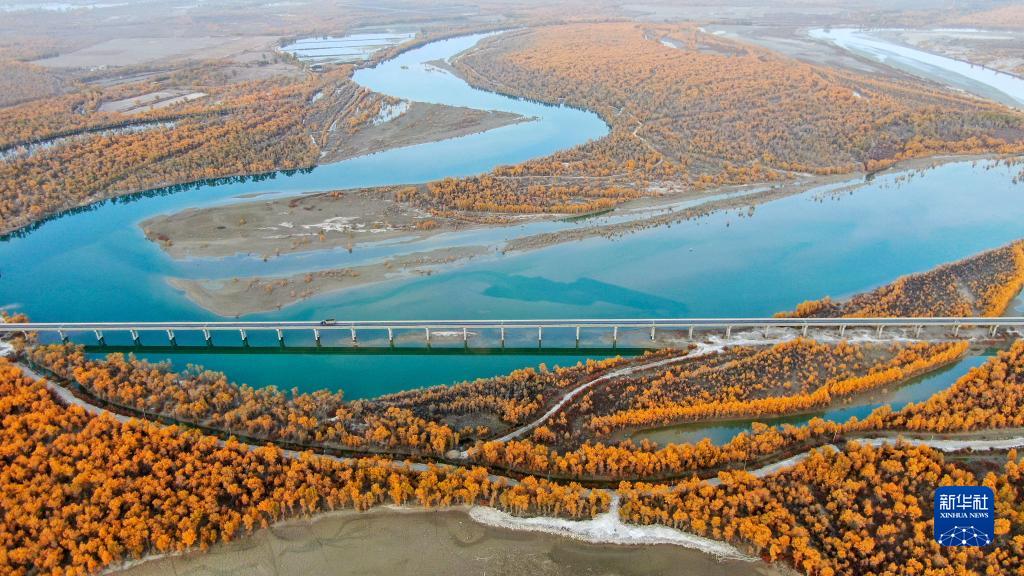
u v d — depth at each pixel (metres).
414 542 104.19
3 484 106.00
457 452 118.00
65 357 142.38
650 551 102.06
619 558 101.19
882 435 118.81
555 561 101.06
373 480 110.75
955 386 128.00
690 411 124.69
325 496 108.44
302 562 101.25
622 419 123.56
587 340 155.12
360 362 151.12
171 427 118.12
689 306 168.50
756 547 101.06
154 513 104.44
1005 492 102.75
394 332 158.50
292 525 106.69
